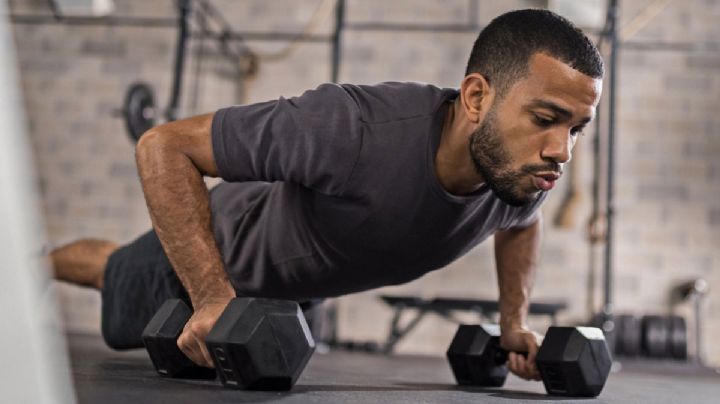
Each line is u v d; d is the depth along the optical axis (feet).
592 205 18.99
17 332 2.21
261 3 20.43
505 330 5.99
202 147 4.56
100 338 12.85
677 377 11.80
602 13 18.71
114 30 20.58
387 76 19.83
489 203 5.12
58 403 2.38
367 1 20.03
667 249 18.97
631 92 19.26
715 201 18.99
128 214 20.16
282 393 4.27
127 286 6.37
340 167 4.51
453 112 4.71
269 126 4.49
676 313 18.81
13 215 2.17
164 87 20.36
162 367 5.00
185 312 4.96
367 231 4.87
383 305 19.21
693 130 19.16
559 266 18.94
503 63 4.37
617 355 17.51
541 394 5.63
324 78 20.04
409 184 4.66
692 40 19.29
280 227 5.26
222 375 4.36
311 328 7.24
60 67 20.57
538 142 4.32
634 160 19.19
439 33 19.80
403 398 4.58
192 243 4.51
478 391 5.67
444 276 19.13
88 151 20.36
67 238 20.20
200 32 20.29
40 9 20.68
